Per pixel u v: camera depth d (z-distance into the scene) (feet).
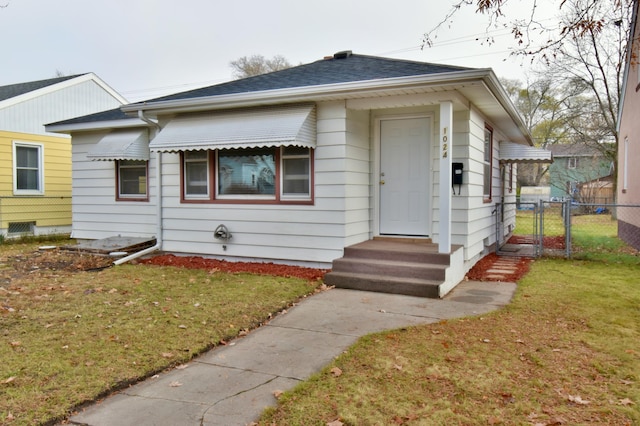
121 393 11.18
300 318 17.47
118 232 37.24
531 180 123.75
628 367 12.41
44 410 10.04
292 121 24.07
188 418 9.86
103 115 38.17
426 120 26.35
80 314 17.31
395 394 10.91
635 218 37.17
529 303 19.20
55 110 47.37
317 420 9.72
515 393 10.94
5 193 42.70
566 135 99.55
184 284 22.48
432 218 26.35
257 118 25.68
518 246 38.50
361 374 12.09
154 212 35.17
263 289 21.39
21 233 44.09
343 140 24.56
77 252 32.45
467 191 25.41
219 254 28.94
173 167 30.37
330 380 11.73
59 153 47.57
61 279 23.76
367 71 25.58
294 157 26.32
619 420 9.64
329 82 24.09
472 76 20.21
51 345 14.02
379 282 21.56
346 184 24.81
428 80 20.90
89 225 38.83
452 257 22.41
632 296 20.27
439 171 23.48
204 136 26.07
